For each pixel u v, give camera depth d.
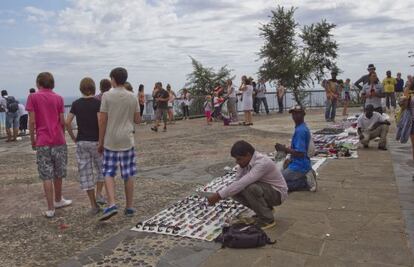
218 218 5.74
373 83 12.83
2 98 16.59
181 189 7.54
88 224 5.84
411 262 4.26
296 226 5.34
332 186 7.25
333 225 5.36
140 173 9.05
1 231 5.71
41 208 6.75
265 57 36.97
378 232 5.08
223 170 9.05
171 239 5.07
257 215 5.41
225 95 22.02
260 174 5.29
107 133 5.81
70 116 6.15
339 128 15.22
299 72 35.94
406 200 6.33
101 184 6.64
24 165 10.95
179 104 23.91
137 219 5.94
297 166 6.91
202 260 4.45
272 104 27.42
